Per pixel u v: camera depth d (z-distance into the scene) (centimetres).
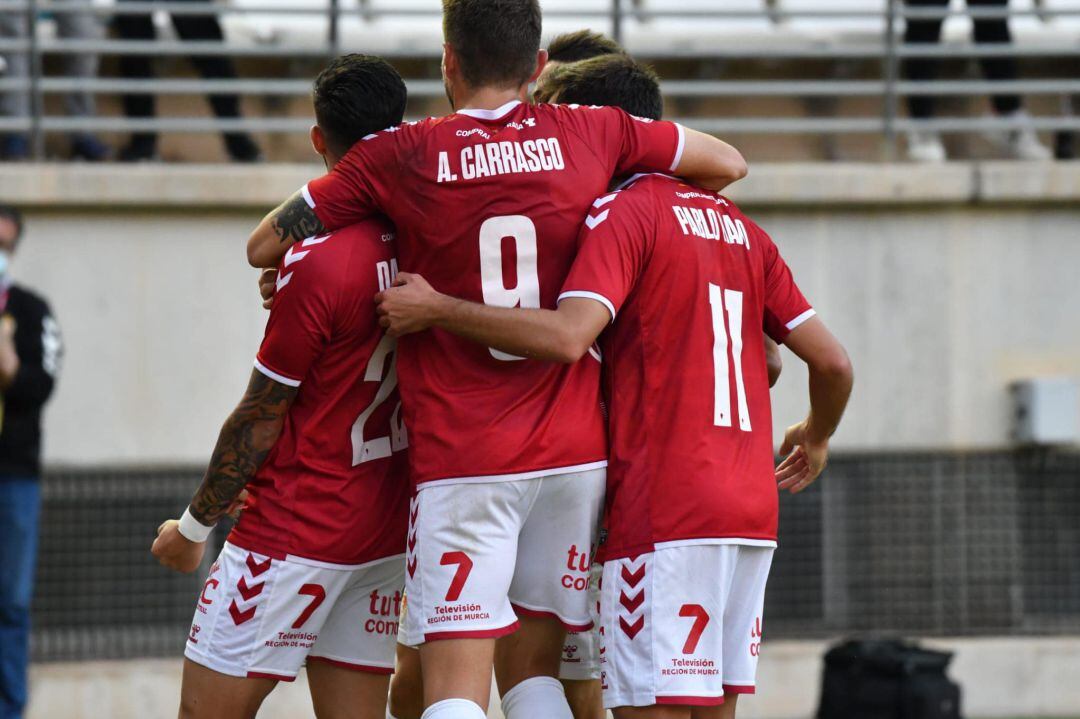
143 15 2677
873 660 2269
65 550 2534
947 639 2700
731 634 1227
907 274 2709
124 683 2495
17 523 2205
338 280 1189
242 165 2605
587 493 1197
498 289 1155
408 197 1160
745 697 2617
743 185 2638
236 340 2569
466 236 1152
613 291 1138
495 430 1152
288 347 1202
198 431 2556
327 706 1323
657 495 1168
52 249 2519
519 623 1245
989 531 2734
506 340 1115
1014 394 2720
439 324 1130
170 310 2550
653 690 1155
